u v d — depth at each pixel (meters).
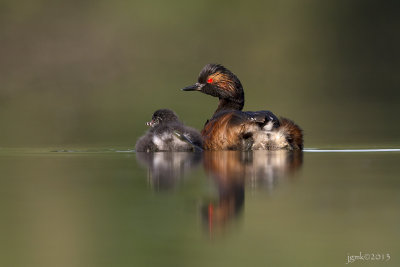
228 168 11.48
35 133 18.86
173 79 28.70
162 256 6.71
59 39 30.14
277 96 26.39
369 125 19.95
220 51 32.03
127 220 7.90
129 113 22.58
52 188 9.85
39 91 26.70
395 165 11.84
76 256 6.80
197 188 9.62
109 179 10.55
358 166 11.70
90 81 28.36
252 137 13.70
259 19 33.53
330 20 34.97
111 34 30.97
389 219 7.77
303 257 6.62
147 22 31.62
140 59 30.38
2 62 28.95
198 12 32.50
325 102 25.44
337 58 32.78
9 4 30.12
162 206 8.52
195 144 14.13
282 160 12.52
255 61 31.34
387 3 35.19
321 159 12.70
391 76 30.84
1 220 8.00
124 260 6.65
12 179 10.72
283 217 7.93
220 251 6.84
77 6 31.11
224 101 16.28
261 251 6.81
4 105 24.12
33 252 6.98
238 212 8.17
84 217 8.07
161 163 12.34
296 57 32.38
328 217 7.87
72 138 17.91
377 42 33.88
